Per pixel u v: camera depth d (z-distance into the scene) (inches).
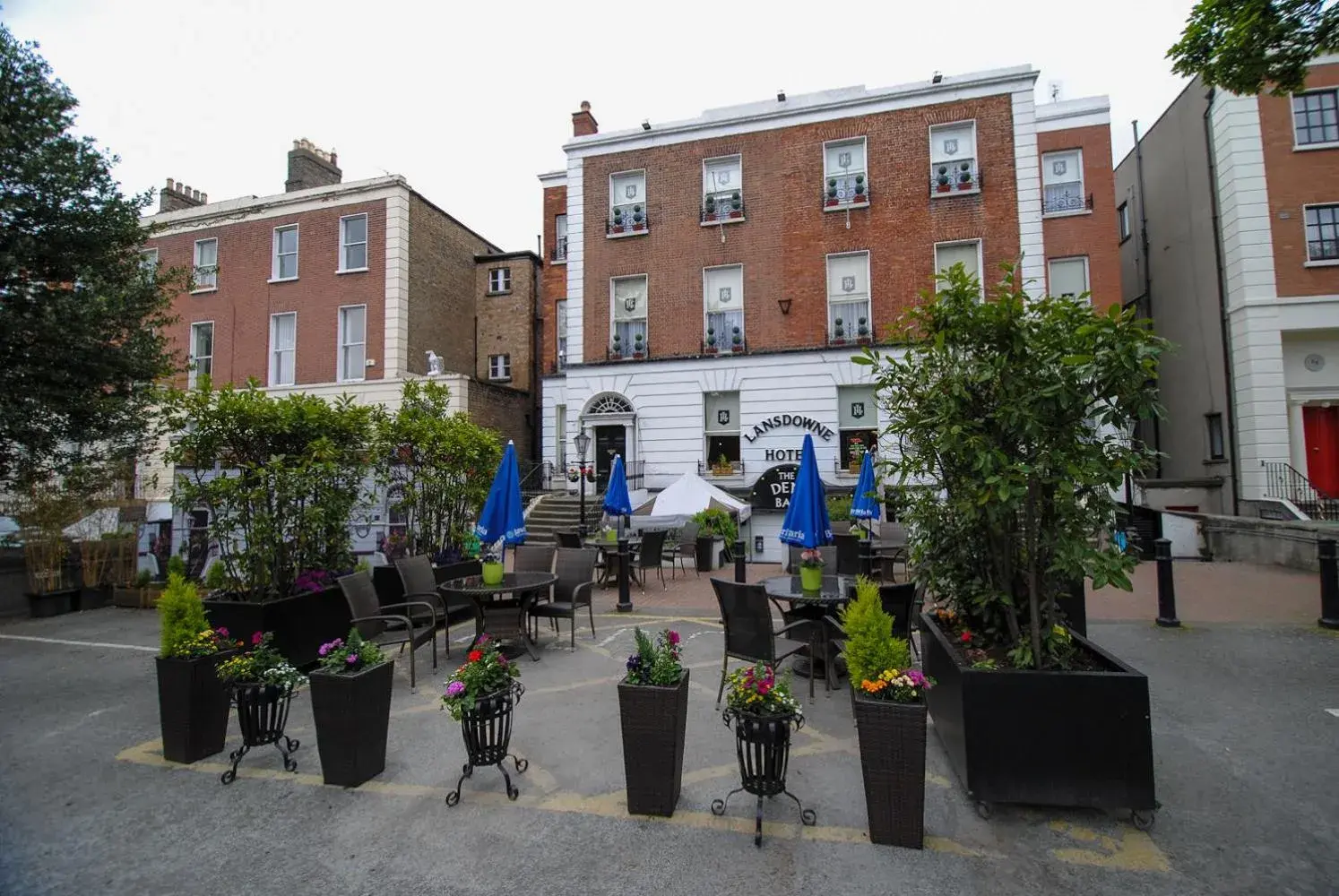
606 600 422.9
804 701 227.6
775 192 703.7
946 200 660.1
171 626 187.3
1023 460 168.2
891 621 146.6
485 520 291.4
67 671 277.7
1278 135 617.9
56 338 354.9
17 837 145.7
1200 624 324.5
